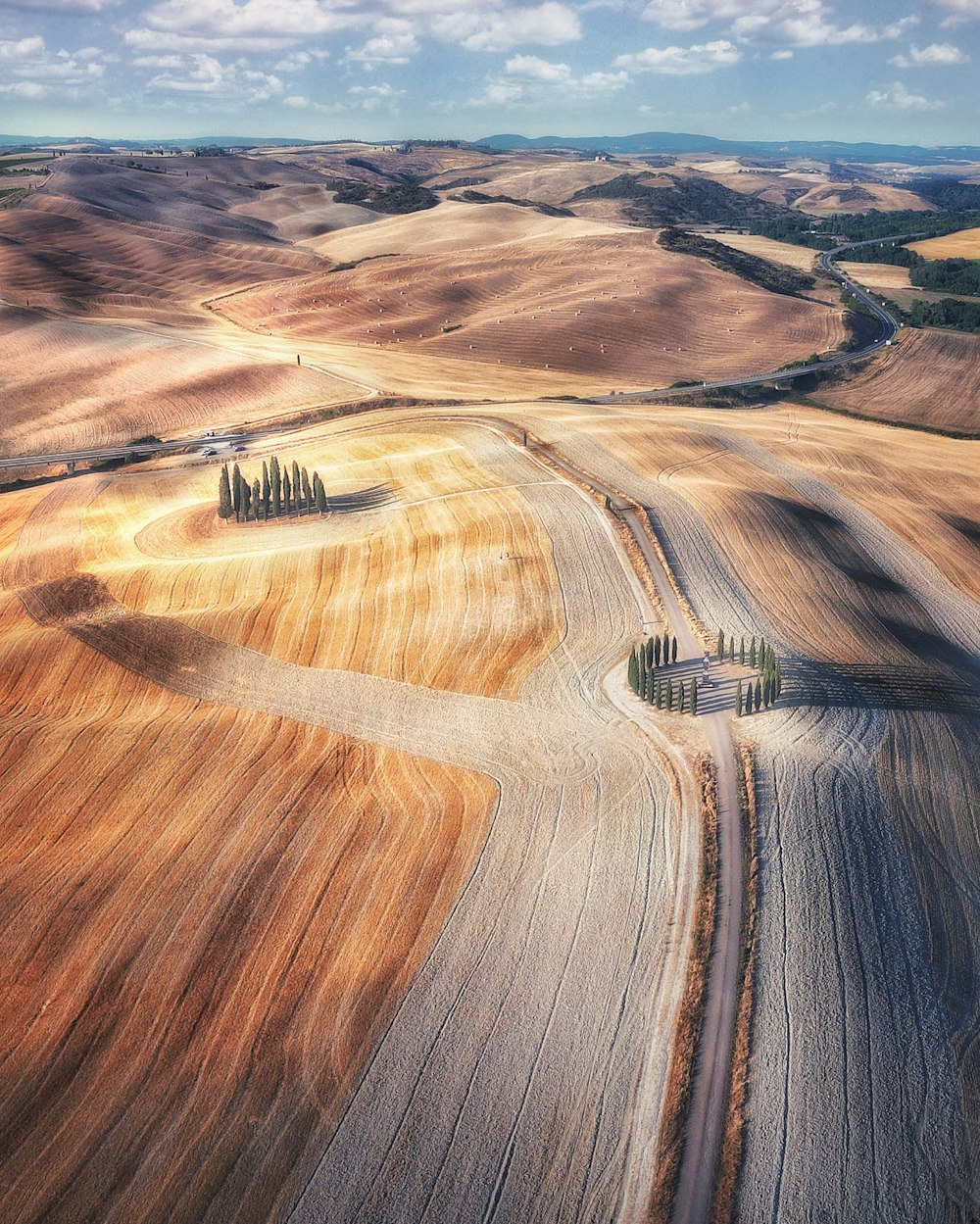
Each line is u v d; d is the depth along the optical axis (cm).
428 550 7875
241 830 4616
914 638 6981
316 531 8594
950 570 8700
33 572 8300
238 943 3922
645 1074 3312
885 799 4719
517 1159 3055
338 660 6347
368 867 4309
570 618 6644
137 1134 3166
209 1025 3556
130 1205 2950
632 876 4166
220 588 7525
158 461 12156
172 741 5447
